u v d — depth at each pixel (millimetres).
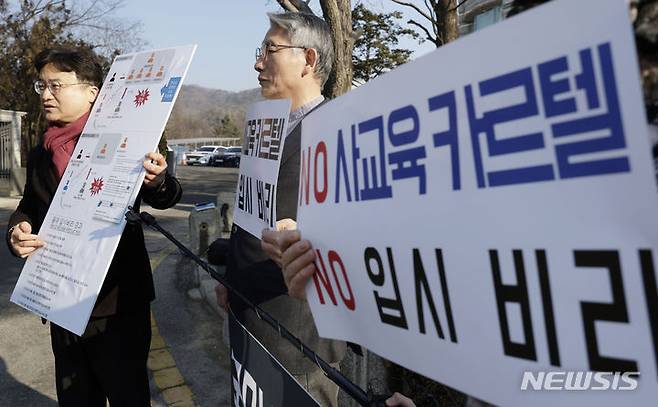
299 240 1184
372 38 10305
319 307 1140
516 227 671
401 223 864
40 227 2402
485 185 710
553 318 640
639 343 567
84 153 2314
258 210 1739
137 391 2299
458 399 1197
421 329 840
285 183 1854
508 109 673
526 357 674
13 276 6055
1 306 4965
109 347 2242
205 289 5090
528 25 641
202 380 3549
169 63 2180
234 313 1950
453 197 760
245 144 1892
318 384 1873
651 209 544
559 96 614
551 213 631
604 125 575
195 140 66500
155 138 2096
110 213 2104
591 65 581
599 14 570
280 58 1938
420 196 823
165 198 2299
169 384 3482
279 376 1274
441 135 776
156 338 4223
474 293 735
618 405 590
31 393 3365
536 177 645
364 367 2014
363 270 973
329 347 1897
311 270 1146
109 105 2326
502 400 708
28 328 4430
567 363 631
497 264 700
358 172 971
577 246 608
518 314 679
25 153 20172
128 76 2312
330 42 2020
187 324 4535
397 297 892
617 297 580
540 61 630
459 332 768
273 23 1997
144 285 2363
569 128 606
